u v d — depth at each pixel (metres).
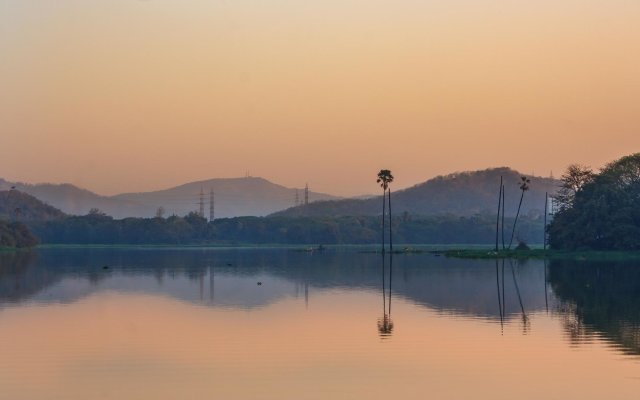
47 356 38.56
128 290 74.19
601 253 137.75
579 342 41.84
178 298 65.75
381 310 55.91
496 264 117.62
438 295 66.88
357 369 35.62
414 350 39.78
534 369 35.47
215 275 97.44
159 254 190.12
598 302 60.50
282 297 66.12
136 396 31.25
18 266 120.94
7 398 31.00
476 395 31.39
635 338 43.03
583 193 147.88
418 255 161.38
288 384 33.00
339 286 77.50
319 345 41.28
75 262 137.62
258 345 41.41
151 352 39.53
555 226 151.50
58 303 61.78
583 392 31.69
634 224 142.12
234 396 31.28
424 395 31.41
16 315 53.78
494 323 48.94
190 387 32.53
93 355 38.84
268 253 196.88
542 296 65.44
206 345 41.44
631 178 146.50
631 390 31.94
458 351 39.50
